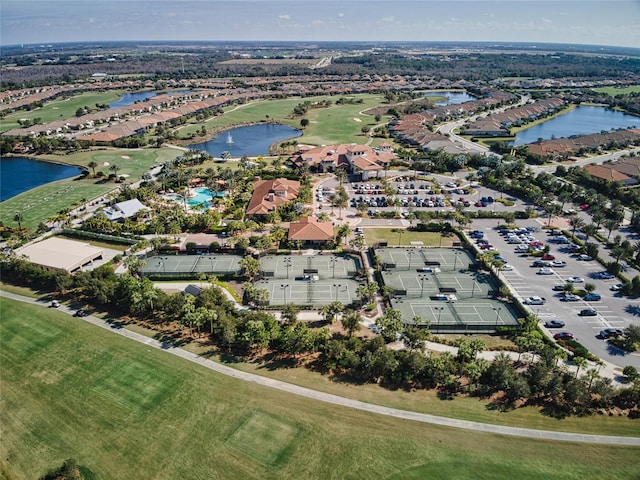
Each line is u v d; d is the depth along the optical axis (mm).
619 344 102625
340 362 93438
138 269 132375
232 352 100062
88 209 186750
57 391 89625
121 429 80625
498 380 86750
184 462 74188
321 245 152625
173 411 84062
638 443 77250
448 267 139375
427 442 76938
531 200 194250
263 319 104500
